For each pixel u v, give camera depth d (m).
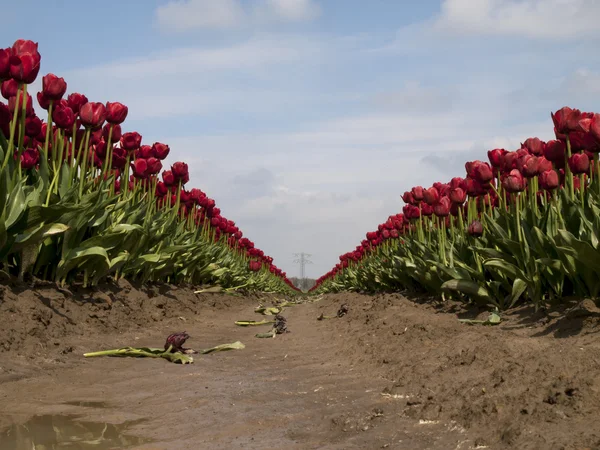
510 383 2.87
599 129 4.54
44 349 4.78
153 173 8.38
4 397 3.49
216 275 12.81
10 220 5.06
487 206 7.60
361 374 4.11
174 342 5.32
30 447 2.52
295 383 3.95
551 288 5.25
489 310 5.71
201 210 13.12
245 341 6.76
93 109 6.31
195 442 2.61
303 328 8.22
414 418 2.78
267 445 2.55
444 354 4.00
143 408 3.29
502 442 2.28
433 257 7.46
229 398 3.49
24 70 5.06
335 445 2.50
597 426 2.21
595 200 4.92
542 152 5.93
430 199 7.20
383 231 11.99
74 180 6.93
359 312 8.21
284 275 34.75
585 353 3.04
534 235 5.23
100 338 5.69
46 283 5.99
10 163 5.73
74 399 3.51
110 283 7.57
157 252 9.01
